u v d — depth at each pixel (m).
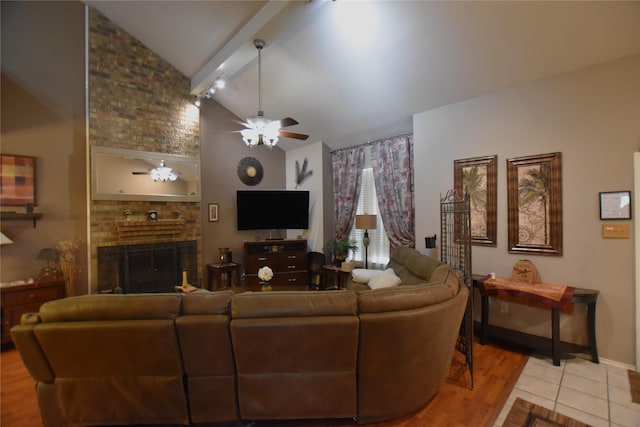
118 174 4.58
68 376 1.88
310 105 4.93
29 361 1.85
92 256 4.32
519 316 3.35
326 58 3.87
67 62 4.20
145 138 4.86
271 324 1.77
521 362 2.87
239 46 3.85
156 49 4.89
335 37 3.51
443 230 3.88
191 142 5.37
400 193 4.79
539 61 2.96
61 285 3.81
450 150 3.84
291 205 5.91
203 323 1.80
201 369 1.89
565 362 2.86
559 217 3.03
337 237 5.84
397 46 3.34
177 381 1.88
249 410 1.92
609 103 2.74
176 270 5.14
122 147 4.64
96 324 1.77
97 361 1.83
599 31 2.55
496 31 2.83
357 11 3.11
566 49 2.77
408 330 1.89
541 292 2.83
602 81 2.77
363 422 2.04
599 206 2.81
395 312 1.89
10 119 3.79
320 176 5.90
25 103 3.89
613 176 2.73
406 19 3.01
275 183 6.57
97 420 1.94
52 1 4.10
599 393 2.35
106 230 4.47
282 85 4.70
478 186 3.59
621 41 2.56
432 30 3.03
